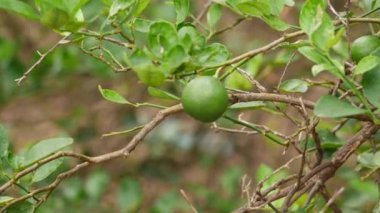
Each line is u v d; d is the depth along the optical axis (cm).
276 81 208
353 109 107
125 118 259
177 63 107
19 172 116
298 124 127
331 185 193
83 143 254
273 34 278
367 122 123
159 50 109
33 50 254
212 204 246
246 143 268
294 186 122
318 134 129
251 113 247
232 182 250
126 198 230
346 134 156
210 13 140
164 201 233
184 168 272
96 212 225
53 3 110
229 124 212
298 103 118
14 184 117
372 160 123
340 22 125
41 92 254
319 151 124
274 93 122
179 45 106
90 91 262
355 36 172
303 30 111
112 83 255
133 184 231
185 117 273
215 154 269
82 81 255
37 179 119
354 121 149
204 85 108
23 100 292
